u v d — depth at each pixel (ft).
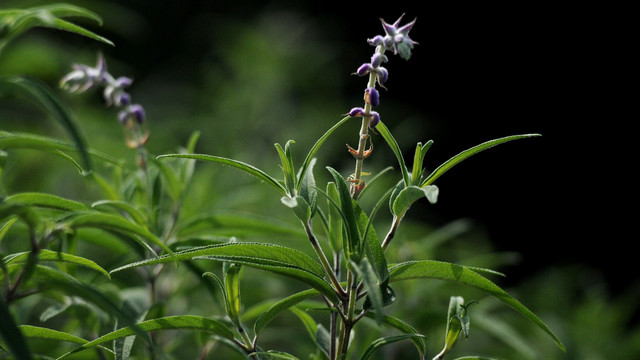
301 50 24.94
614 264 34.91
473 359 6.35
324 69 25.70
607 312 16.30
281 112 22.26
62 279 5.46
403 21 39.75
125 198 8.86
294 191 5.83
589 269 31.86
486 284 5.94
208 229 8.89
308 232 5.75
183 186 9.06
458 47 39.75
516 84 39.09
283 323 13.38
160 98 25.38
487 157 37.60
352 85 36.17
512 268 32.19
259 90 22.17
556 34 38.73
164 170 8.78
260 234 8.96
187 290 10.52
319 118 22.54
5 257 5.36
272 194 15.58
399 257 11.41
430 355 11.70
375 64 5.75
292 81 23.53
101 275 8.80
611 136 37.37
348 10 39.24
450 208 36.60
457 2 39.88
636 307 21.30
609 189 36.52
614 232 35.40
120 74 28.37
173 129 19.94
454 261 15.48
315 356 7.36
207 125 20.36
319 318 13.02
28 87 4.63
